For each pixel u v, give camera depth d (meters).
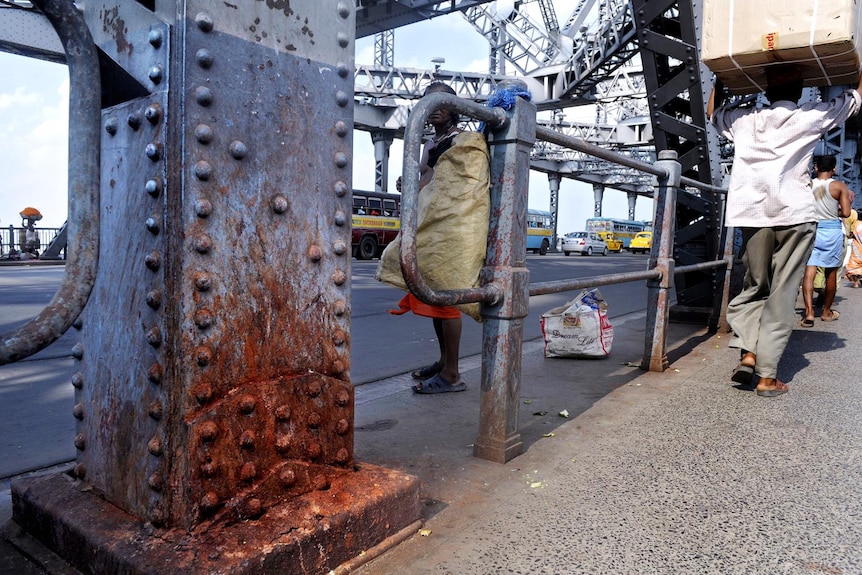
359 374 4.36
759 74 3.62
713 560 1.74
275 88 1.57
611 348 5.16
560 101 33.59
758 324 3.63
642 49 5.82
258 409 1.55
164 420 1.44
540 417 3.13
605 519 1.98
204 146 1.43
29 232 22.25
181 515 1.44
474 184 2.43
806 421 3.07
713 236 6.10
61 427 3.19
